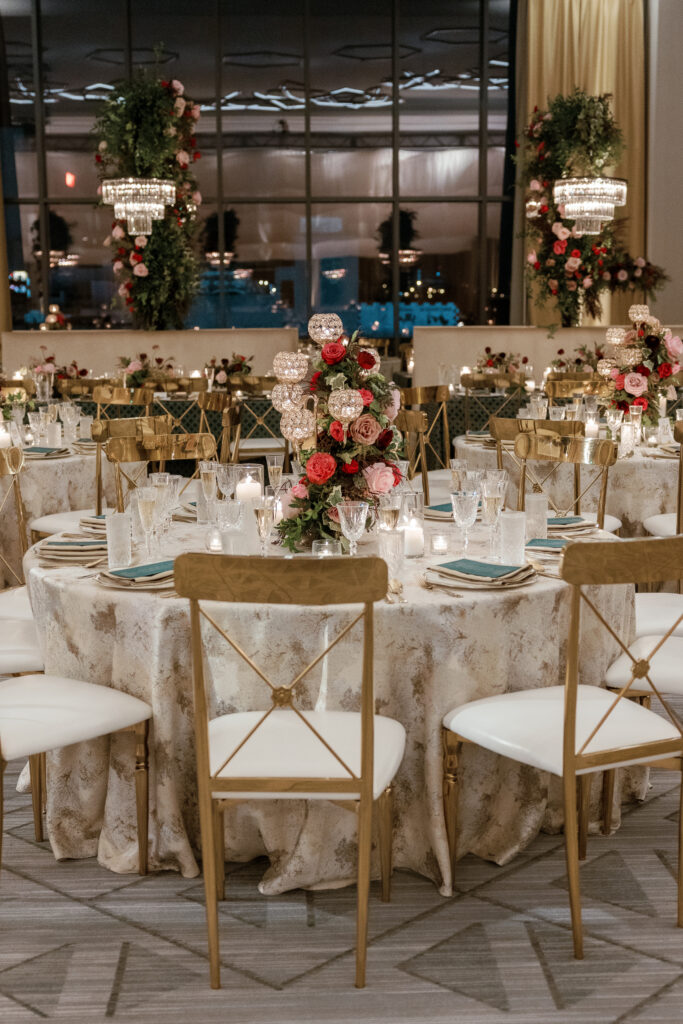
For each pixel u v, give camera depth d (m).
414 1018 2.17
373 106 12.84
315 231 13.02
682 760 2.46
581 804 2.86
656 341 5.59
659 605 3.50
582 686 2.73
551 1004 2.22
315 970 2.35
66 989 2.28
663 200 11.55
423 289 13.11
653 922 2.54
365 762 2.19
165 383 7.97
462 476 3.53
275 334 10.19
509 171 12.93
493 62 12.71
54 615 2.79
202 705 2.20
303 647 2.54
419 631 2.55
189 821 2.78
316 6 12.66
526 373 9.46
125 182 8.65
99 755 2.81
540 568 2.89
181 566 2.12
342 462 2.97
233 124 12.81
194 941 2.47
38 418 5.75
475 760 2.75
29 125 12.56
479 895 2.67
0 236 12.50
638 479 5.08
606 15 11.77
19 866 2.84
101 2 12.47
